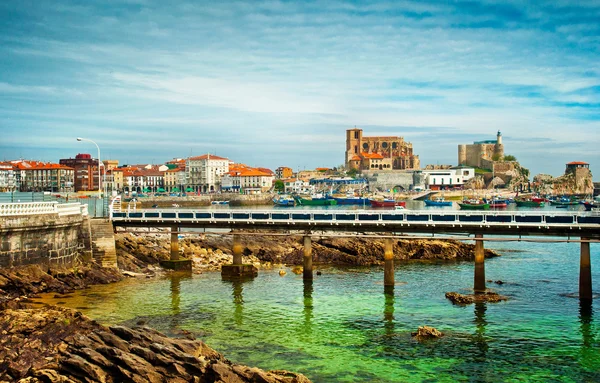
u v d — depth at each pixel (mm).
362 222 74125
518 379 42906
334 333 53250
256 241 102562
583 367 45219
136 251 88938
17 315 44656
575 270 86500
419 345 49938
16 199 84312
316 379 42500
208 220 82938
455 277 80625
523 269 87750
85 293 67500
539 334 52906
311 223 77062
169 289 71125
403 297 67375
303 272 77062
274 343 50375
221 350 48438
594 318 57781
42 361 38531
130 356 37031
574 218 66438
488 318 57875
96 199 90438
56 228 70938
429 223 70938
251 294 69000
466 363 45875
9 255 64125
